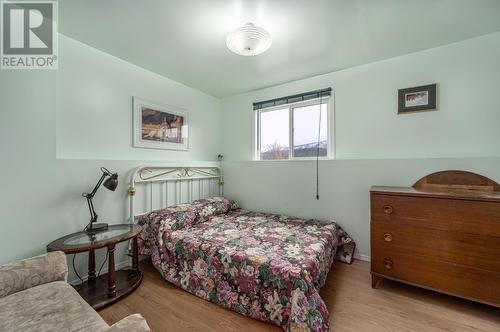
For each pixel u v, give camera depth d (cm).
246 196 329
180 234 208
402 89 231
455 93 208
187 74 276
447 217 160
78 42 203
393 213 180
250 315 152
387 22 177
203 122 340
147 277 210
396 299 173
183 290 188
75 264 193
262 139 334
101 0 152
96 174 206
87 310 104
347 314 155
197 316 156
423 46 214
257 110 334
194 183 309
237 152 353
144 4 156
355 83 257
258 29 169
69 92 197
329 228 230
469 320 149
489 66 195
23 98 163
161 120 278
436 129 216
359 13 166
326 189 265
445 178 202
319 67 259
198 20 174
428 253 167
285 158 312
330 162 262
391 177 228
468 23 179
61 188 183
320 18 172
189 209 251
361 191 244
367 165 240
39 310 102
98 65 217
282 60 241
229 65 252
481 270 149
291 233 213
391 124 238
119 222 223
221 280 168
